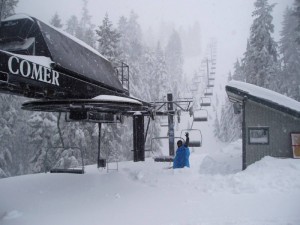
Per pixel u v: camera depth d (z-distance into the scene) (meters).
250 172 10.82
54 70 8.25
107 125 28.62
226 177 10.48
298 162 11.09
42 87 8.27
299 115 12.00
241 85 13.45
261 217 6.56
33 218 7.36
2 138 28.50
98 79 11.04
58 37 9.76
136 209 7.81
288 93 38.53
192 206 7.80
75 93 9.58
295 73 40.53
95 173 13.04
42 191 10.09
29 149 34.88
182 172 12.00
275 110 12.41
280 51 46.84
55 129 28.30
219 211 7.20
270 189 9.11
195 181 10.63
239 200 8.15
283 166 10.85
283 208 7.15
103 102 9.86
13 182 11.43
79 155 27.34
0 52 6.26
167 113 18.67
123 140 34.28
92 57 11.84
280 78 37.16
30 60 7.37
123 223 6.72
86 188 10.38
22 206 8.44
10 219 7.34
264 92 12.91
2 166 28.30
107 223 6.78
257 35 34.84
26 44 8.71
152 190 9.98
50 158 28.27
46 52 8.57
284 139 12.41
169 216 7.04
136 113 17.75
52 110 12.34
